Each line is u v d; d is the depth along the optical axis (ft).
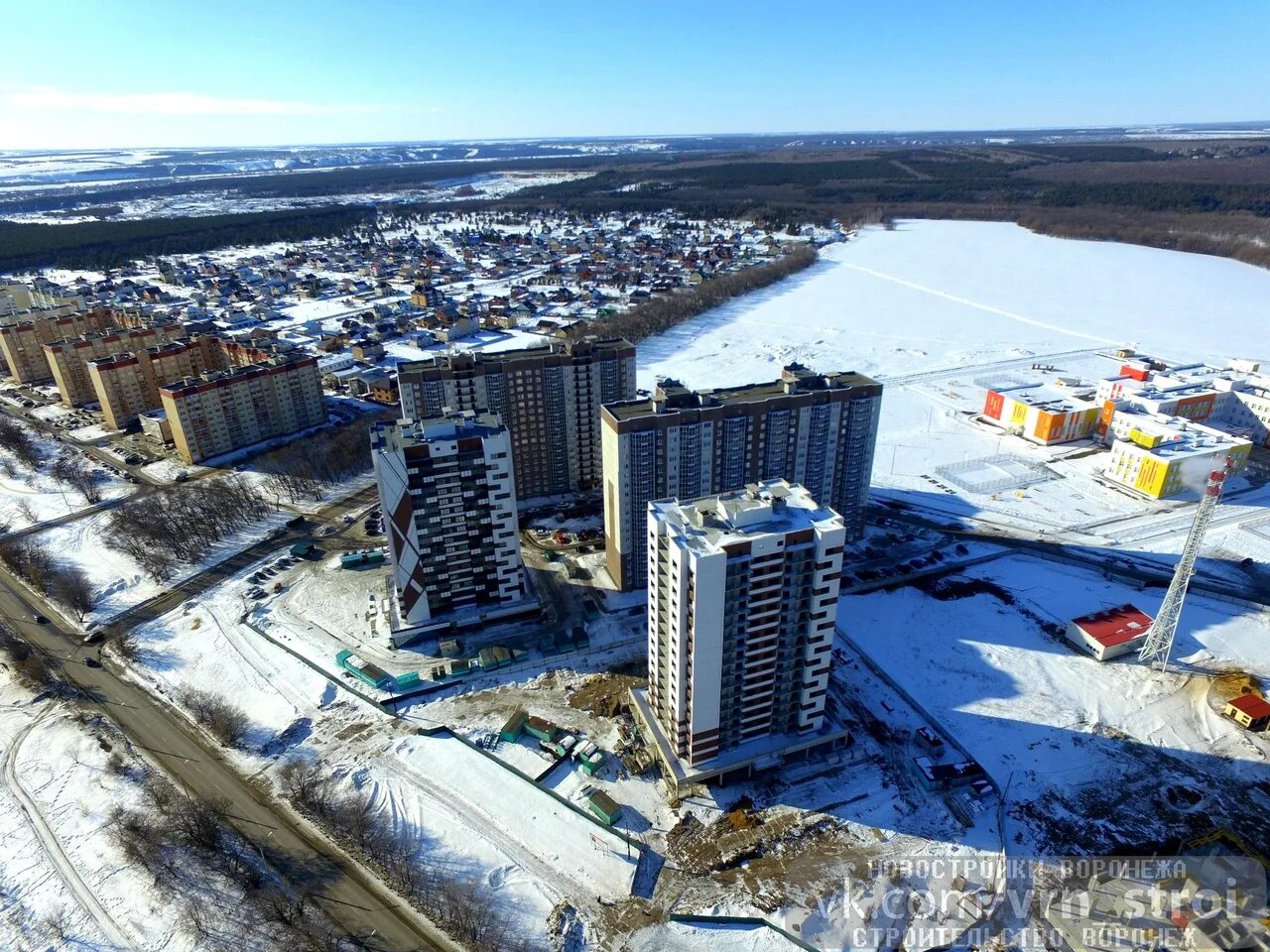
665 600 331.57
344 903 301.63
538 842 327.06
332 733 388.78
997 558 537.24
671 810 339.57
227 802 347.77
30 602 501.15
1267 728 380.37
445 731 387.55
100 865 317.22
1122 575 512.22
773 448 492.13
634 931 290.15
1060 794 346.33
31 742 383.45
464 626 460.14
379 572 527.40
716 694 327.26
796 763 362.94
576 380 591.37
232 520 589.73
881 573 516.32
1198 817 334.24
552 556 538.88
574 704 404.16
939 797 344.90
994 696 405.80
